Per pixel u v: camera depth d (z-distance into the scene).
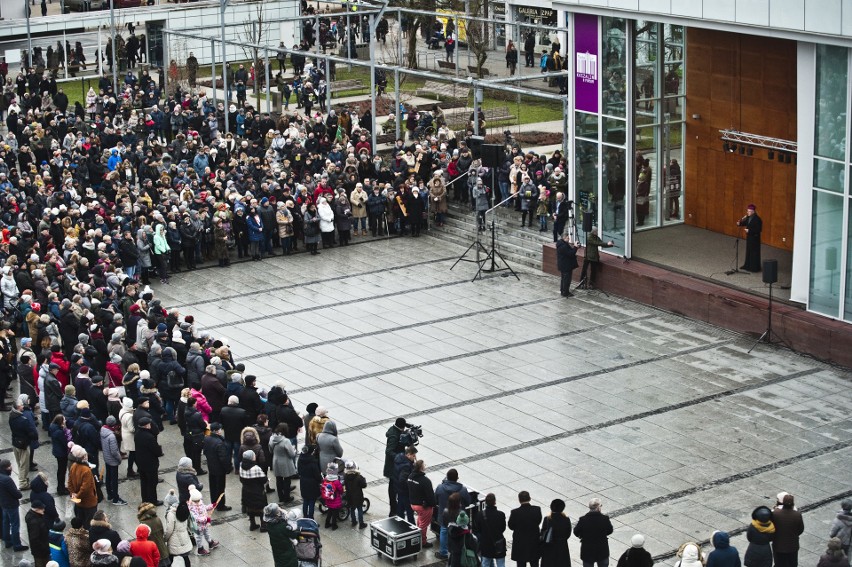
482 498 32.28
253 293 48.50
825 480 32.84
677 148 50.09
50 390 36.47
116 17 82.38
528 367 40.72
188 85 72.38
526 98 64.94
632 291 46.31
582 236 49.19
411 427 31.81
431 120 62.34
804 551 29.59
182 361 38.44
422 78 73.69
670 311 45.00
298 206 53.19
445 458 34.78
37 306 41.38
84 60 81.12
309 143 60.00
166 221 50.81
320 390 39.59
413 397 38.84
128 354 38.00
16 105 66.19
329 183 55.34
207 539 30.55
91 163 58.72
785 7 39.97
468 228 54.19
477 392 39.00
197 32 80.62
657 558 29.44
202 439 33.78
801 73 40.31
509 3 76.75
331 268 51.09
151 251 49.53
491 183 53.25
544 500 32.31
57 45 79.94
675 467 33.78
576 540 30.47
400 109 65.06
